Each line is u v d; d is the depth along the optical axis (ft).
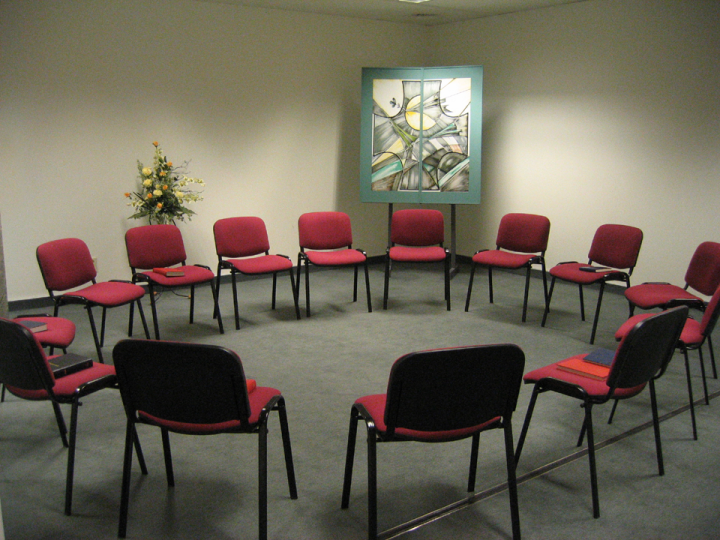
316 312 17.99
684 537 7.80
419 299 19.49
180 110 19.74
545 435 10.61
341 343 15.25
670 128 18.16
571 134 20.85
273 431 10.63
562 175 21.33
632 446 10.23
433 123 21.13
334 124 23.17
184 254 16.71
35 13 16.79
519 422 11.11
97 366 9.21
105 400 11.94
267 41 21.04
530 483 9.07
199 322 16.92
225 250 16.84
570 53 20.47
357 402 7.98
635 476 9.29
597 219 20.47
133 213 19.36
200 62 19.83
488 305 18.85
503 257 17.48
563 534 7.84
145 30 18.66
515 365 7.09
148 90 19.03
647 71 18.49
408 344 15.20
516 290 20.75
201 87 19.99
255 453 9.90
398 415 7.11
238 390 7.09
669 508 8.45
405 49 24.64
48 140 17.56
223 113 20.58
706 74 17.12
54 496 8.66
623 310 18.28
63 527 7.93
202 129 20.26
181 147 19.97
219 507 8.40
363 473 9.31
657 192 18.72
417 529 7.93
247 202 21.65
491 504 8.52
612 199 19.95
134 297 14.23
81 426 10.82
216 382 7.01
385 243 25.50
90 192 18.51
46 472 9.30
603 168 20.07
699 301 13.00
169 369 7.00
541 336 15.87
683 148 17.92
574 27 20.21
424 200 21.72
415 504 8.50
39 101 17.24
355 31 23.04
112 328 16.28
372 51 23.66
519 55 22.04
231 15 20.15
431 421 7.20
